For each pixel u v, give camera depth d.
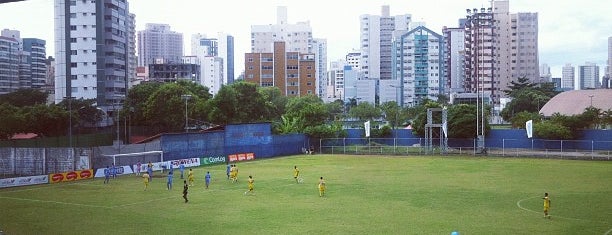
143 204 49.31
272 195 53.59
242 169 79.69
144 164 77.00
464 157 95.69
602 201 47.75
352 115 190.75
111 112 165.88
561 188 55.97
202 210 45.75
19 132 120.50
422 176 67.94
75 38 163.62
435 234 35.75
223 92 119.38
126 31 177.75
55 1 165.62
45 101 167.00
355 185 60.16
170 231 37.72
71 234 37.44
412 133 115.62
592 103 152.62
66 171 72.69
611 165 79.75
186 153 88.00
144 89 140.25
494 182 61.28
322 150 111.12
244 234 36.47
